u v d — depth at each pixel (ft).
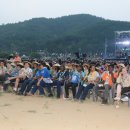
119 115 41.01
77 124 35.14
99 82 52.13
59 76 57.31
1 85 66.33
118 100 47.75
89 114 41.16
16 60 71.20
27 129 32.24
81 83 53.57
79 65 56.44
